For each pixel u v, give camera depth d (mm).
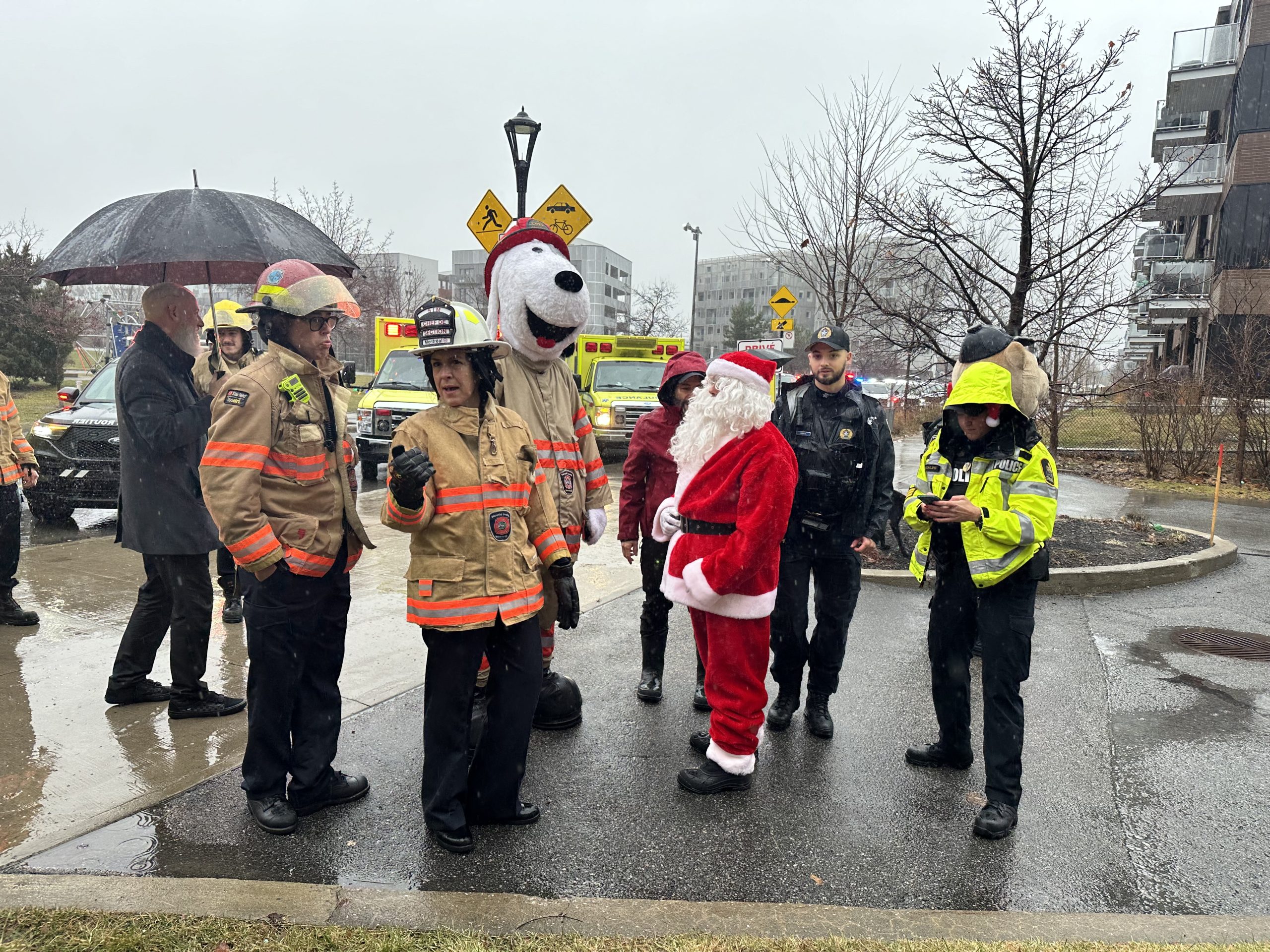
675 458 3844
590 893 2861
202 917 2541
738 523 3420
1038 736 4359
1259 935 2678
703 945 2471
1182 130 33438
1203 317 25125
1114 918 2768
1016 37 8016
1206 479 15445
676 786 3695
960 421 3539
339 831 3215
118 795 3391
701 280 115875
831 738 4270
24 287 30984
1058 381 11266
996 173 8297
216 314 5836
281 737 3180
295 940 2424
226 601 5730
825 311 13867
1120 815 3547
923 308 8977
